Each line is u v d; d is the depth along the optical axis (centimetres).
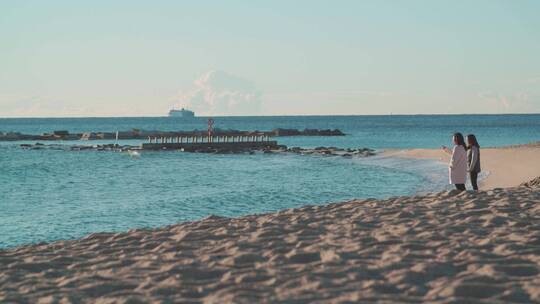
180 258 1002
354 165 5506
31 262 1022
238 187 3722
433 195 1758
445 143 10488
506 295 690
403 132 16288
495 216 1261
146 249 1120
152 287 811
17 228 2241
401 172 4566
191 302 727
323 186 3694
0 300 781
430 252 942
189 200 3042
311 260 930
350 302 683
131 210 2692
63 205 2927
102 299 766
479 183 3222
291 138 13038
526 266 822
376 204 1594
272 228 1230
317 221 1327
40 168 5534
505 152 5166
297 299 705
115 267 962
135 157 7444
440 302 675
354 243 1031
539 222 1188
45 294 806
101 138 13288
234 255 976
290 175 4591
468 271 820
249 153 8162
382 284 754
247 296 725
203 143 9231
